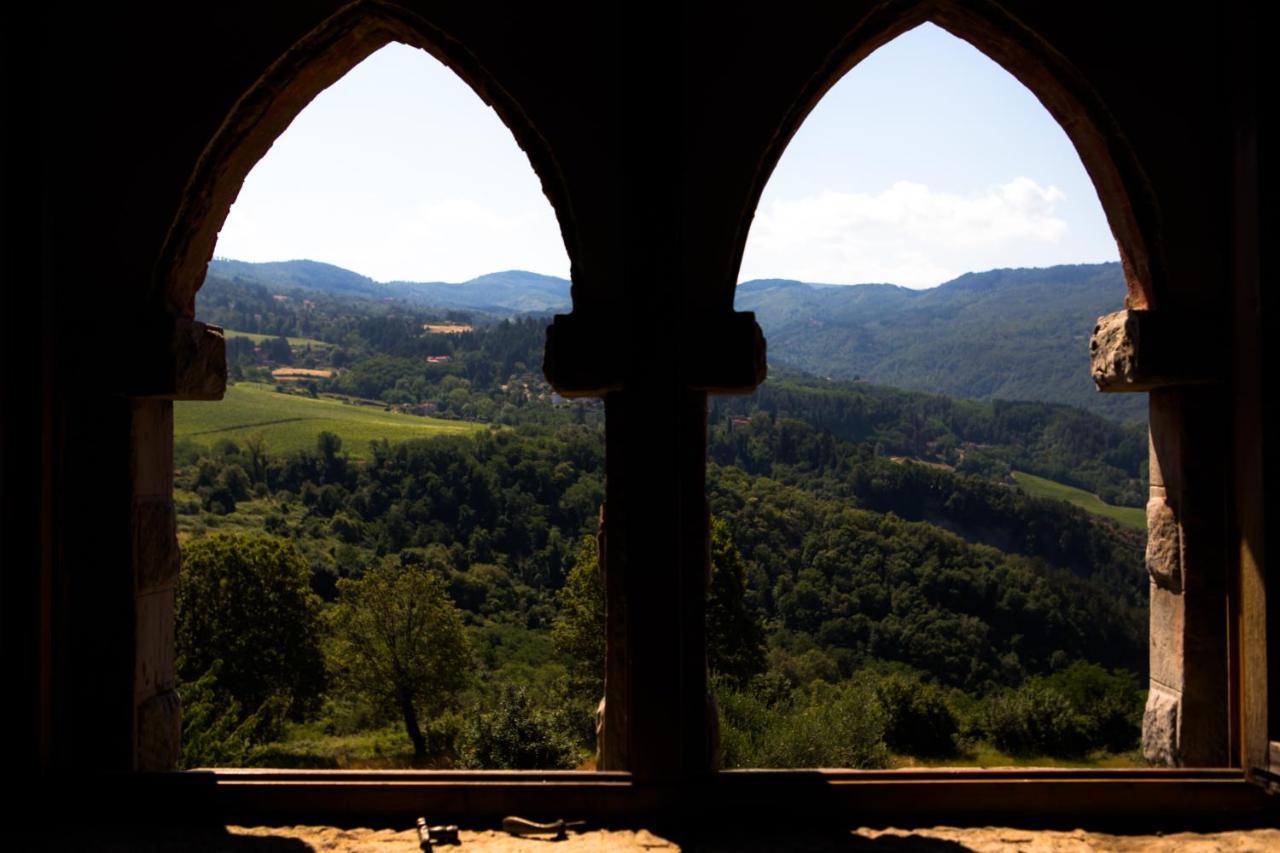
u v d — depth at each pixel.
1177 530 4.35
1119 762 27.55
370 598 30.56
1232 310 4.20
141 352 4.14
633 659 3.94
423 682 30.16
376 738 31.78
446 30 4.16
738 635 23.05
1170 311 4.28
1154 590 4.61
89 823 3.89
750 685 22.52
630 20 3.99
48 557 4.03
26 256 4.00
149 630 4.35
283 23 4.17
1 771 3.91
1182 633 4.33
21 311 3.99
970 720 29.81
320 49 4.25
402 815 3.93
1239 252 4.14
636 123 3.98
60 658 4.09
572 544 48.25
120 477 4.17
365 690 31.19
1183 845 3.75
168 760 4.47
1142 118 4.25
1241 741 4.09
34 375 3.99
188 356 4.26
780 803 3.93
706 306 4.12
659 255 3.96
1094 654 39.84
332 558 46.12
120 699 4.15
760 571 41.03
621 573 4.20
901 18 4.20
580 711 20.92
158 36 4.18
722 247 4.12
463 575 43.84
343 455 64.50
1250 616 4.02
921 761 27.45
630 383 3.96
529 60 4.15
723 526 23.28
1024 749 28.41
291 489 61.16
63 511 4.12
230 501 56.09
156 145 4.18
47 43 4.07
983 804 3.94
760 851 3.69
